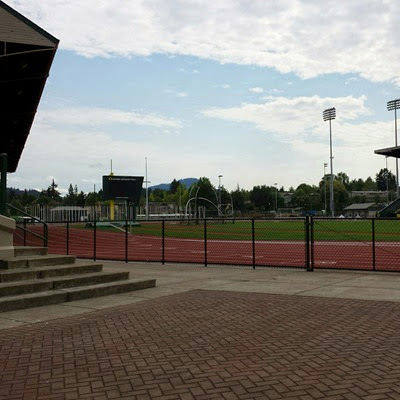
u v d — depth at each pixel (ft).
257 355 17.94
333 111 267.80
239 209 491.31
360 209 424.46
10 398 13.96
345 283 37.47
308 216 46.60
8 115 60.03
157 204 378.73
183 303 28.71
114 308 27.48
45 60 46.55
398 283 37.40
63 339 20.51
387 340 19.88
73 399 13.84
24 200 439.63
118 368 16.56
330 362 16.96
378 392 14.02
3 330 22.27
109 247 87.35
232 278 40.83
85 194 488.02
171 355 18.06
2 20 42.14
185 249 80.12
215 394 14.06
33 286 29.94
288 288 34.83
